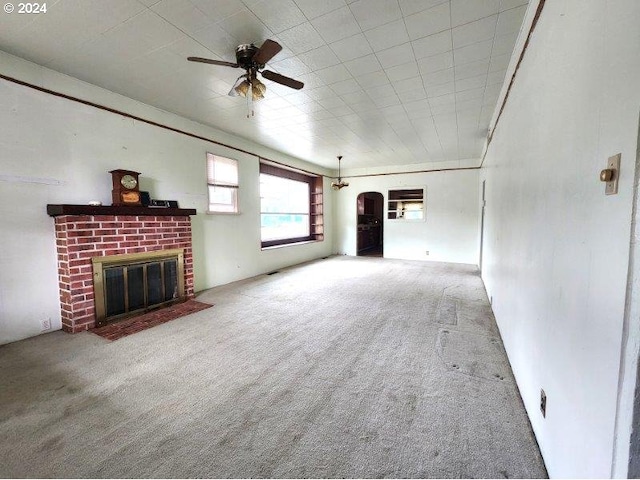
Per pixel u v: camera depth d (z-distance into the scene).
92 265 2.89
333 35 2.28
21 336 2.63
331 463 1.35
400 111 3.85
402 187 7.60
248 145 5.31
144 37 2.30
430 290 4.41
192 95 3.37
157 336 2.74
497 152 3.49
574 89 1.12
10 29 2.19
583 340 0.97
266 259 5.87
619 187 0.78
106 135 3.22
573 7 1.15
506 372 2.11
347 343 2.61
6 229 2.54
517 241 2.10
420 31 2.23
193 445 1.45
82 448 1.43
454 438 1.49
